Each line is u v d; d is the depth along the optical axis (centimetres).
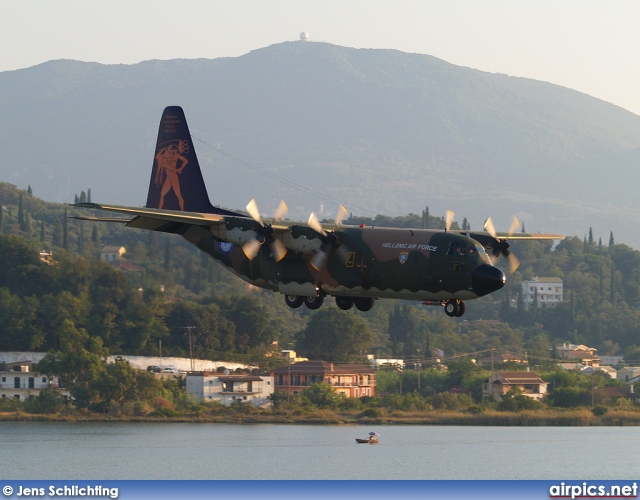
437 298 12681
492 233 13488
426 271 12456
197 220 12888
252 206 12912
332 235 12938
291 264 13362
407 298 12950
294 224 13138
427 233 12738
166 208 15200
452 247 12419
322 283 13175
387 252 12688
